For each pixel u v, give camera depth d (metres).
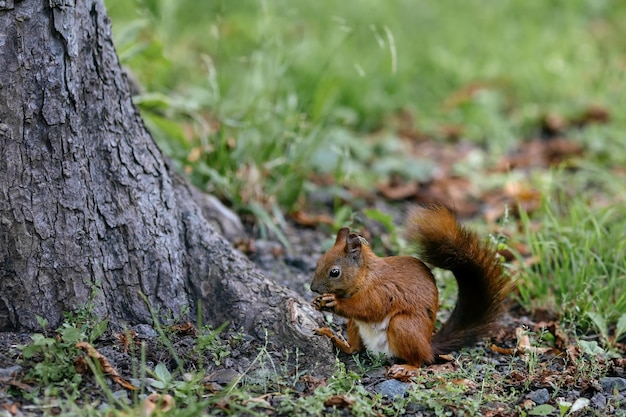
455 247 9.34
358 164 16.78
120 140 9.37
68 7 8.73
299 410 7.96
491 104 20.66
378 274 9.23
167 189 9.80
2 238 8.72
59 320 8.95
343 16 22.52
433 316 9.27
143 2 16.12
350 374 8.57
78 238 8.99
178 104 13.65
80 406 7.77
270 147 13.76
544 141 19.53
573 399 8.87
